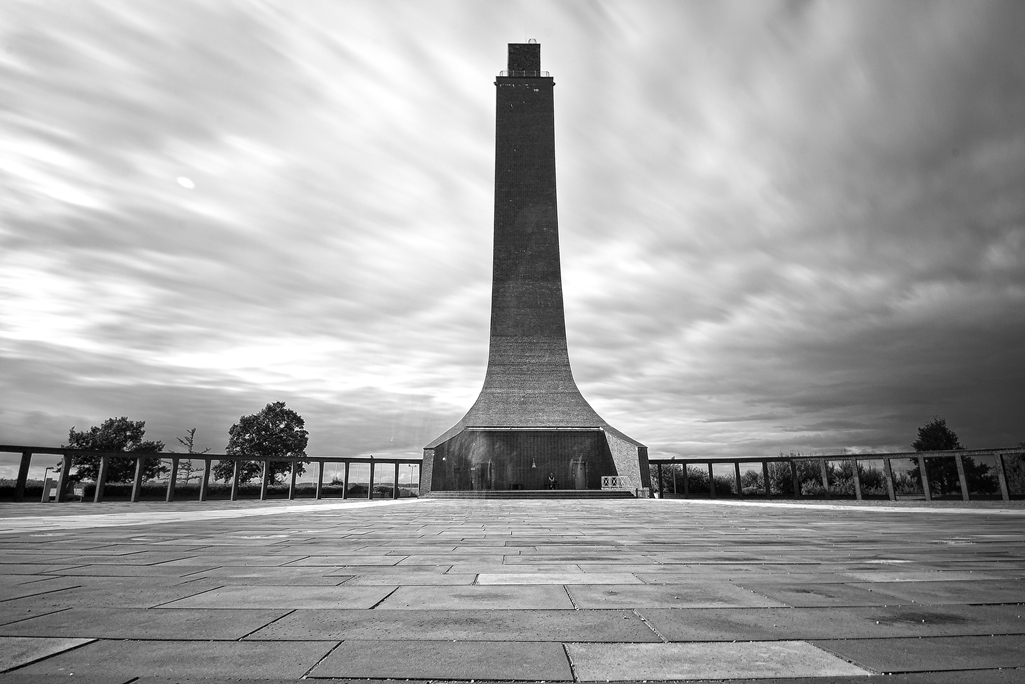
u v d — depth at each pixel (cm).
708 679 266
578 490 3475
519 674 272
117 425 4906
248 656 297
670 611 401
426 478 3547
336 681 263
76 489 3797
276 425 5291
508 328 4400
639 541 895
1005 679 265
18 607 409
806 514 1714
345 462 3284
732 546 821
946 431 3828
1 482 3534
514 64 4941
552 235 4575
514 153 4725
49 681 259
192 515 1540
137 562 634
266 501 2773
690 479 4372
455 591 471
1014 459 3475
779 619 379
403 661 290
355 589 478
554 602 429
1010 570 587
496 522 1355
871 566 617
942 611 400
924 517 1523
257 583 507
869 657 297
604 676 270
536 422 4047
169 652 303
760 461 3225
